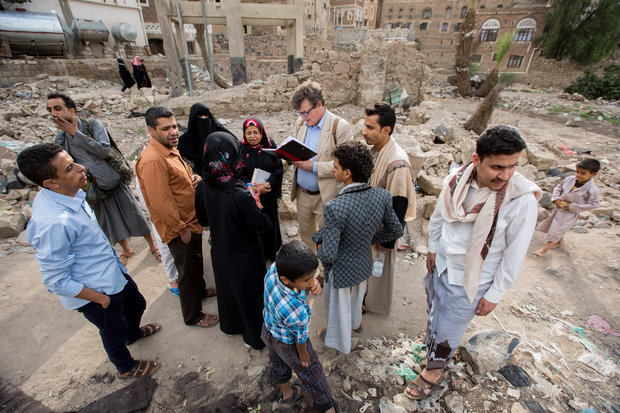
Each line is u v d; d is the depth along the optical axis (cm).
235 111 930
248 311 225
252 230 215
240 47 1110
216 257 216
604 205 474
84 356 246
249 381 228
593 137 963
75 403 211
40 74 1278
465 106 1523
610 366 233
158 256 368
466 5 3375
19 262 349
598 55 2241
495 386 215
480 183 164
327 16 3906
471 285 174
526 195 152
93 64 1430
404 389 221
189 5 1022
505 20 2841
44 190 171
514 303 299
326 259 184
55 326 272
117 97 986
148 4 2083
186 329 274
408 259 373
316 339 264
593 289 316
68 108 266
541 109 1485
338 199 184
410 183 223
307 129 291
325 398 191
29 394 217
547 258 368
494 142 137
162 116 217
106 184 299
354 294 228
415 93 1080
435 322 199
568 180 342
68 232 166
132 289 231
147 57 1681
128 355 221
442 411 204
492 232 162
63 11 1602
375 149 238
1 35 1317
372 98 966
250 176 304
